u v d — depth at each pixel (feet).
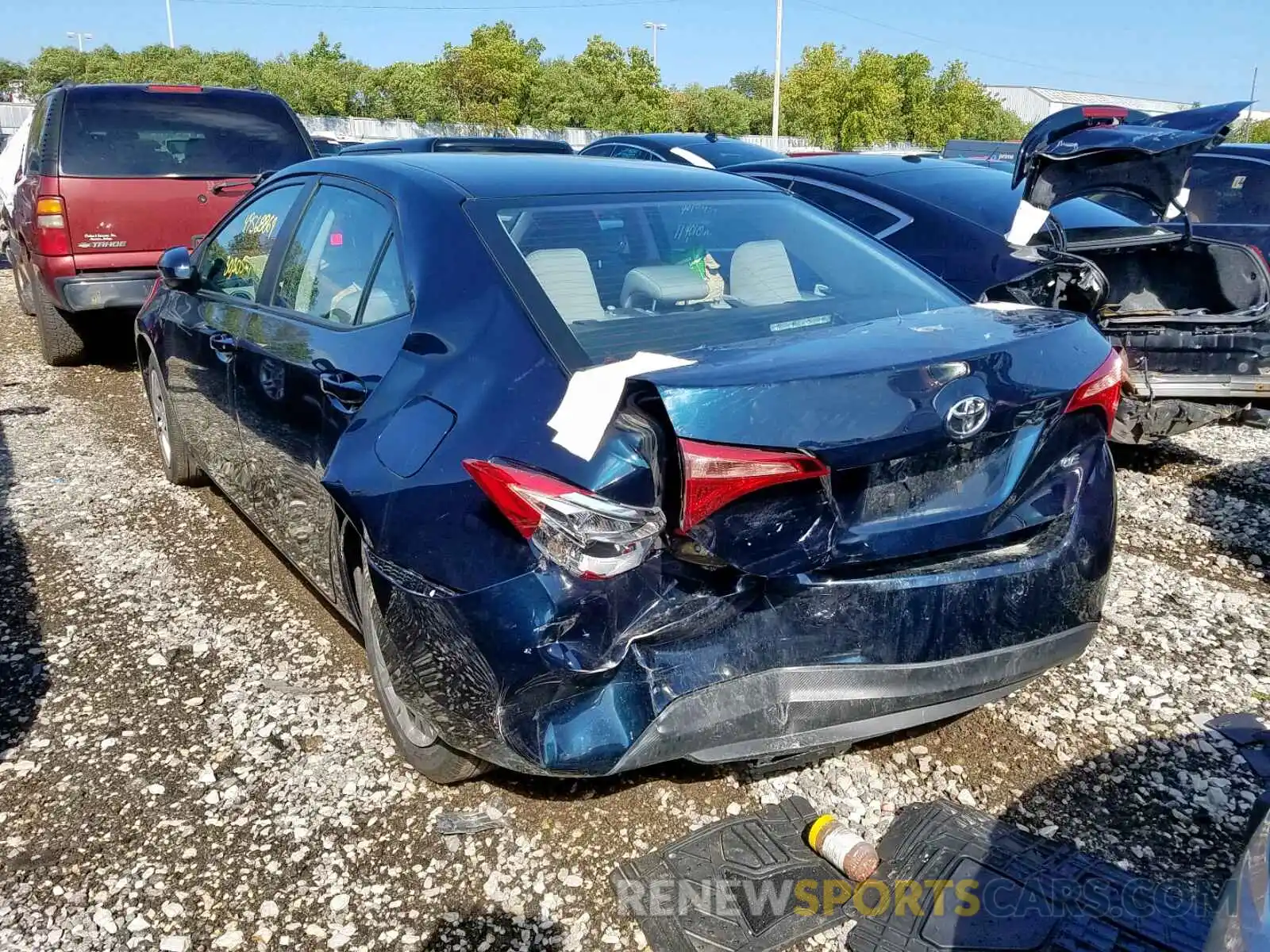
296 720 10.45
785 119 178.29
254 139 24.50
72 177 21.99
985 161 23.27
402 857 8.56
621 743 7.26
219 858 8.55
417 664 8.10
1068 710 10.73
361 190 11.01
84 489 16.87
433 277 9.16
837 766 9.72
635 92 219.00
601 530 7.00
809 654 7.67
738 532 7.12
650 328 8.57
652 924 7.80
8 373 24.98
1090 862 8.48
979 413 7.55
